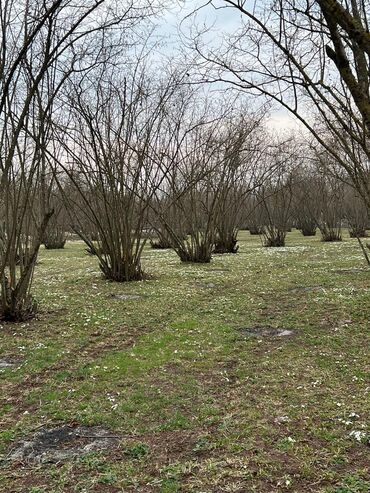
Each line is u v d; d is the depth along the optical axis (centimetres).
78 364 723
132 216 1531
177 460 445
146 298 1215
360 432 473
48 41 823
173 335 869
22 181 993
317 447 457
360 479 400
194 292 1290
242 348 785
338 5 296
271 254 2272
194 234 1991
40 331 916
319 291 1228
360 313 966
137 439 489
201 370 686
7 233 974
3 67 855
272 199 3111
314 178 3466
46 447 476
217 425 513
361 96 310
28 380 659
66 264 2072
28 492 400
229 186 2373
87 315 1034
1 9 864
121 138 1455
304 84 478
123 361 731
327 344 783
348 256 2033
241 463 434
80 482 412
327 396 572
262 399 574
